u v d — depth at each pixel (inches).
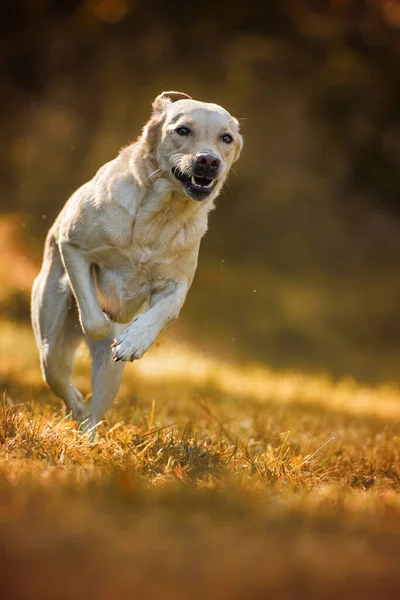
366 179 1369.3
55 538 140.6
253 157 1243.2
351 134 1353.3
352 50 1412.4
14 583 120.3
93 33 1393.9
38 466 223.5
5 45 1397.6
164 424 340.8
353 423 445.1
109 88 1284.4
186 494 186.7
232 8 1408.7
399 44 1435.8
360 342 1008.9
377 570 138.1
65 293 310.8
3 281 801.6
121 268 291.4
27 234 978.7
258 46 1336.1
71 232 288.0
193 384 546.9
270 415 434.9
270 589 125.6
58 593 117.3
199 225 293.7
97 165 1197.1
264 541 151.4
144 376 561.3
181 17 1397.6
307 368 877.8
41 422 278.4
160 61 1311.5
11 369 494.9
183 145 279.4
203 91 1269.7
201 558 137.2
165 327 288.0
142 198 282.7
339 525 169.0
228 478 227.3
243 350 906.1
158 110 293.3
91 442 269.9
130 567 129.3
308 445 330.3
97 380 310.3
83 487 185.9
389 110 1397.6
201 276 1088.8
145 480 222.5
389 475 306.3
